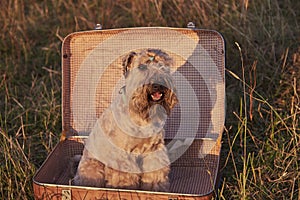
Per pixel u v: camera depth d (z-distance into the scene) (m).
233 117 7.18
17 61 8.84
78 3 10.06
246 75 7.92
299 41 8.60
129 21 9.44
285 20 8.98
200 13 8.91
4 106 7.72
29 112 7.57
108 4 9.68
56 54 9.04
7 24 9.25
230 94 7.61
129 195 5.01
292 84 7.51
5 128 7.16
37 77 8.58
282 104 7.38
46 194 5.19
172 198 4.93
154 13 9.27
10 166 5.93
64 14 9.84
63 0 10.06
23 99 7.94
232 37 8.41
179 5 9.09
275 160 5.95
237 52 8.20
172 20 9.26
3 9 9.36
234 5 8.73
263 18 8.79
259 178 5.70
